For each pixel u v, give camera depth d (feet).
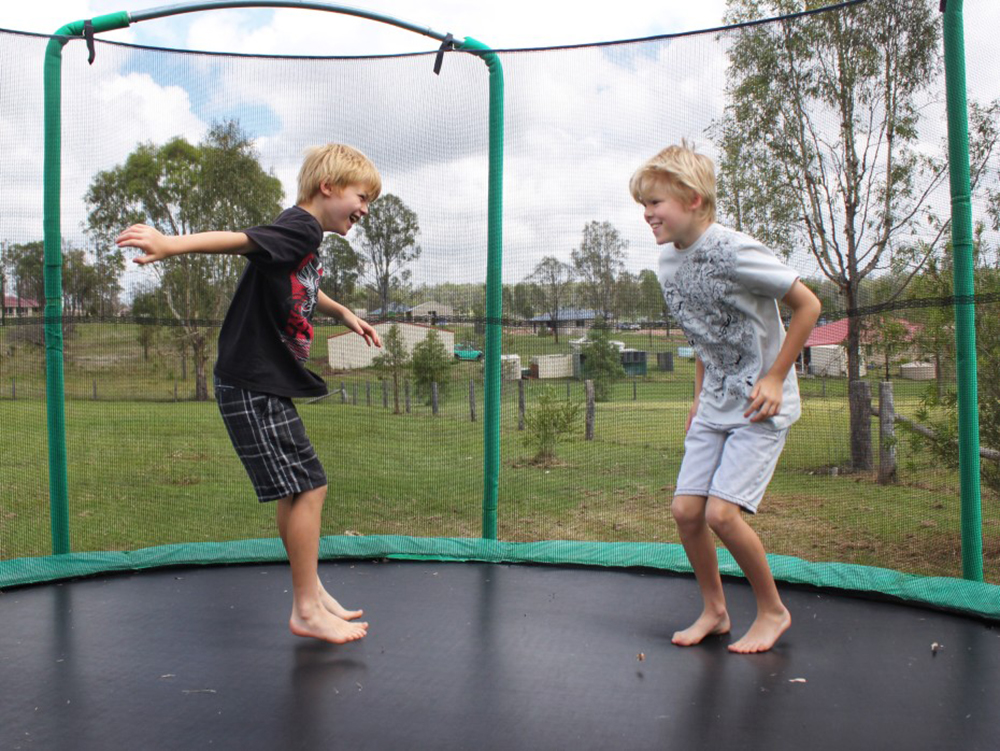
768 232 8.49
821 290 8.41
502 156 8.65
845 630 6.27
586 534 9.32
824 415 9.48
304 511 5.97
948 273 7.70
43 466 9.89
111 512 10.89
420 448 10.05
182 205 8.73
